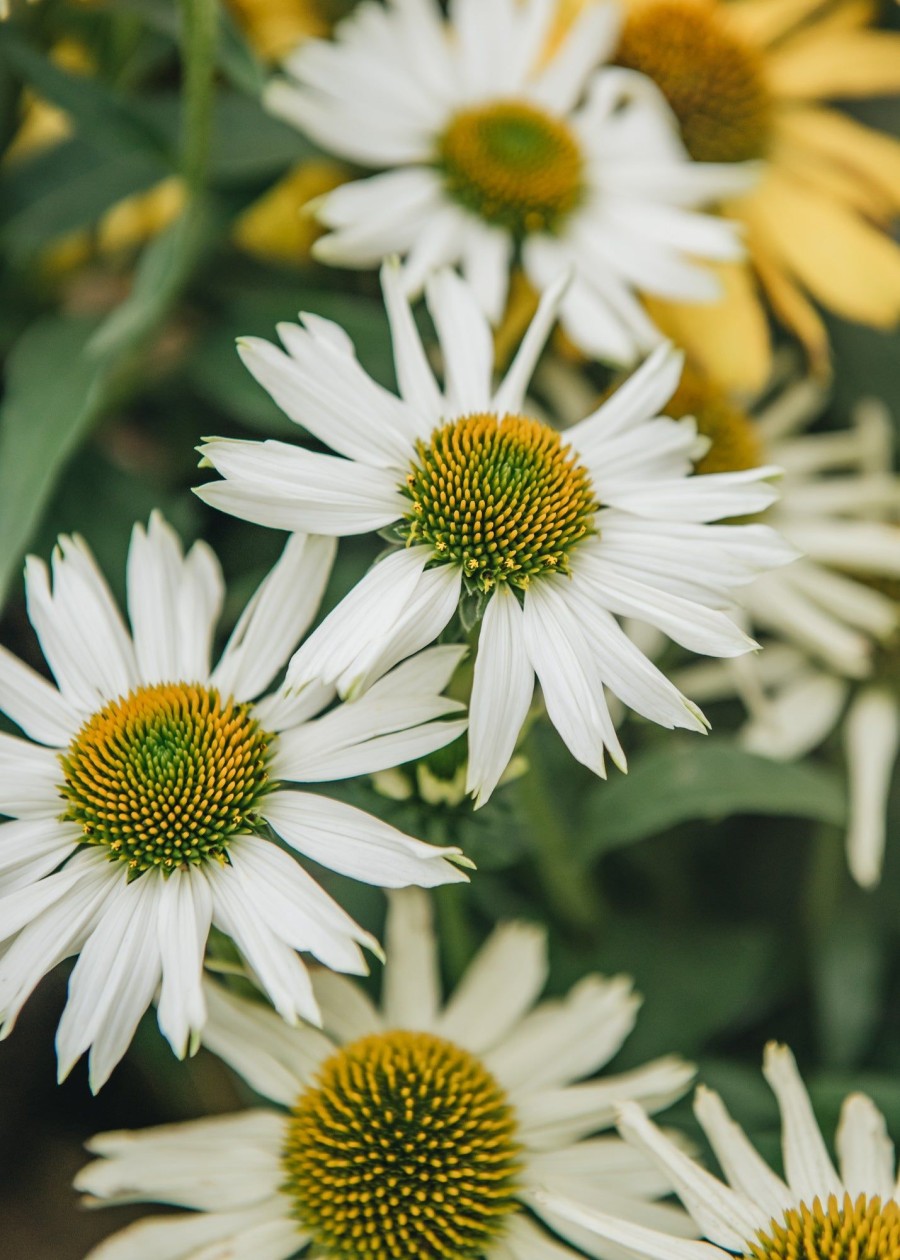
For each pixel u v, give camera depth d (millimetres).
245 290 630
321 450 622
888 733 623
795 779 572
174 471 642
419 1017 550
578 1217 497
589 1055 546
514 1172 528
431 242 589
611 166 605
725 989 603
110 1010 489
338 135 595
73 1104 648
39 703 514
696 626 500
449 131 601
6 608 635
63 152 614
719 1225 504
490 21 614
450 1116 527
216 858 497
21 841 501
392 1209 520
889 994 627
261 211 634
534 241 595
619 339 579
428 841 521
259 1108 557
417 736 500
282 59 611
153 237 650
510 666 499
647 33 633
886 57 645
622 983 555
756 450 625
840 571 641
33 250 611
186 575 523
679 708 498
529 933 559
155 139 595
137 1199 523
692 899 638
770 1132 559
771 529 506
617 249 595
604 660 501
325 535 506
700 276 590
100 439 629
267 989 484
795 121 642
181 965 487
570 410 620
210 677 515
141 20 629
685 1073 536
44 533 594
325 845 497
